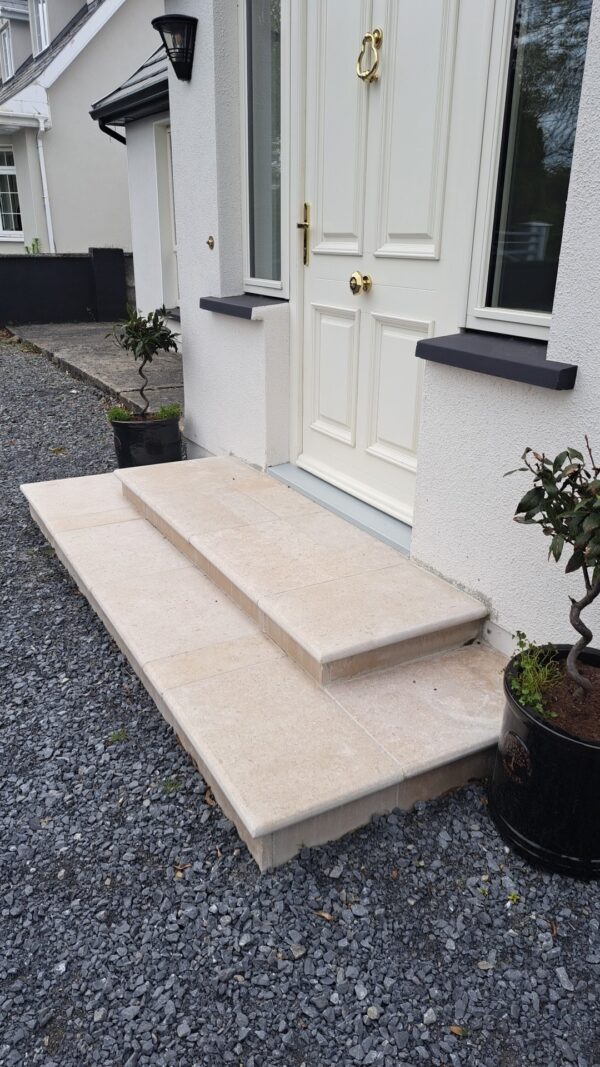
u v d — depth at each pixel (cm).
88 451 575
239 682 257
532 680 205
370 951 188
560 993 178
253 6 386
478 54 257
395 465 340
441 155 279
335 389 374
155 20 406
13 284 1085
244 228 431
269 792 208
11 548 420
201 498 384
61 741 266
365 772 216
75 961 188
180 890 205
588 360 221
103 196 1256
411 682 259
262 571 304
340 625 263
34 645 325
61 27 1406
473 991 178
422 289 304
